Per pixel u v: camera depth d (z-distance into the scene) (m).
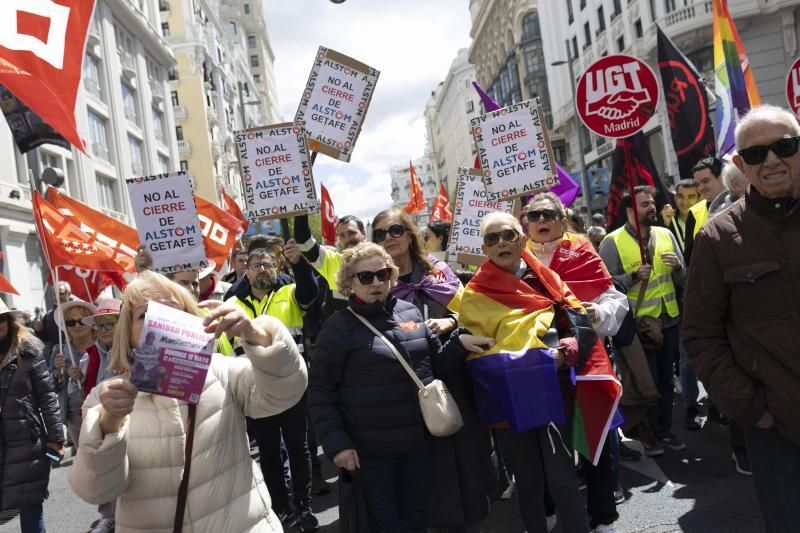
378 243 4.37
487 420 3.64
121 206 30.00
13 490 4.50
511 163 5.34
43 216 7.31
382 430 3.43
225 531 2.28
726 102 7.20
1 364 4.62
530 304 3.77
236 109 66.94
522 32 52.19
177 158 39.72
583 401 3.70
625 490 4.85
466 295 3.91
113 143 29.83
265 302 5.50
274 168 4.99
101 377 5.52
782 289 2.57
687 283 2.83
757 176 2.62
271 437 4.91
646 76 6.02
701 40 25.56
